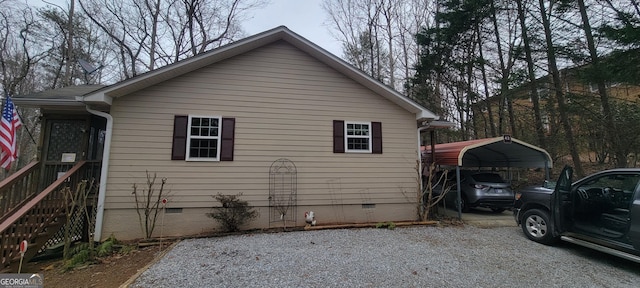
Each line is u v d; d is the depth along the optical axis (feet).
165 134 21.76
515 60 43.65
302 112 24.62
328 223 23.97
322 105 25.16
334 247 17.13
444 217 26.94
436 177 31.40
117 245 18.25
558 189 16.17
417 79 57.47
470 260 14.67
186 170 21.75
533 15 39.52
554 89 36.63
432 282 11.85
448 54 54.13
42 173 21.40
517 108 53.31
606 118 31.65
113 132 20.88
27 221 16.16
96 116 23.45
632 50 25.08
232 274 12.75
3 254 14.42
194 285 11.57
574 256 15.35
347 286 11.40
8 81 54.03
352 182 24.93
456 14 48.78
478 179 28.78
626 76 25.38
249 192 22.71
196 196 21.70
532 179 43.09
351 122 25.62
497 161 33.94
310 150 24.35
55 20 50.80
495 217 27.04
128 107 21.35
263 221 22.72
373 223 23.85
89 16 50.42
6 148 18.39
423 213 25.58
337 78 25.82
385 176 25.71
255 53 24.31
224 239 19.31
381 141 26.08
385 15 67.21
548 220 17.34
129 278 12.92
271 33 23.39
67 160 21.99
